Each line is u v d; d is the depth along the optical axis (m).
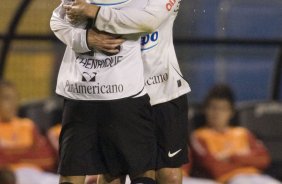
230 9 29.66
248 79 31.77
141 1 13.47
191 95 30.72
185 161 14.85
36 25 28.55
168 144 14.53
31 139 24.09
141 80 13.63
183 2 29.55
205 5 30.55
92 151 13.88
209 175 24.48
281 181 25.52
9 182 22.31
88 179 22.12
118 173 13.97
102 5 13.44
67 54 13.90
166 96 14.45
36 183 23.55
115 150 13.80
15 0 29.44
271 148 25.61
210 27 30.39
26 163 23.88
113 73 13.45
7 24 29.31
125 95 13.48
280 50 26.20
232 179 24.48
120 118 13.55
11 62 29.42
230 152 24.67
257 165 24.91
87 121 13.74
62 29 13.63
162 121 14.49
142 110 13.67
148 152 13.82
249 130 25.47
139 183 13.61
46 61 29.28
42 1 28.47
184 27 29.55
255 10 29.59
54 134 24.27
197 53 29.44
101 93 13.49
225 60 31.11
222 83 28.09
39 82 29.50
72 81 13.66
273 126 25.64
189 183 23.34
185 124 14.79
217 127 24.83
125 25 13.22
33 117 24.56
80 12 13.17
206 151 24.52
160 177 14.73
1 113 24.02
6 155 23.73
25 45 27.86
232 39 25.31
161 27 14.18
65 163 13.88
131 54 13.53
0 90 23.97
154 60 14.19
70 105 13.84
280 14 29.47
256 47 27.09
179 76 14.62
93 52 13.49
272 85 26.78
